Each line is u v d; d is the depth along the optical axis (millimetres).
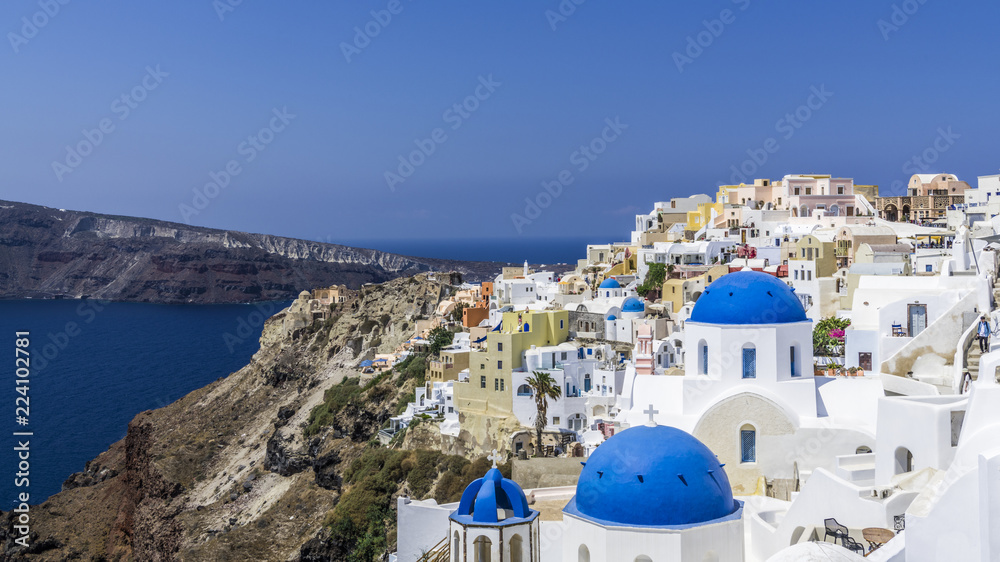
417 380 142125
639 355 72250
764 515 51250
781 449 59594
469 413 114875
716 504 42469
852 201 153375
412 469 113875
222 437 188500
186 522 149125
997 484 34062
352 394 156125
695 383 62156
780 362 61031
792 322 61594
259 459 167375
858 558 36594
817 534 43031
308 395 184000
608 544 41656
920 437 44188
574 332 125625
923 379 64375
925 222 148500
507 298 170625
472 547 44281
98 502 181875
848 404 61531
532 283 170750
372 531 107812
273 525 132250
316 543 113188
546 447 102438
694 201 192250
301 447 153875
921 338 65250
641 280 158250
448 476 108000
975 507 35719
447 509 61094
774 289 62781
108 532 171500
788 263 114125
